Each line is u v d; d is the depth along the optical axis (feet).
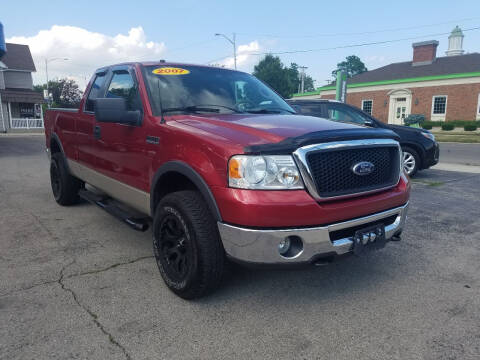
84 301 9.43
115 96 13.10
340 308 9.39
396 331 8.45
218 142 8.53
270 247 8.02
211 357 7.47
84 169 15.28
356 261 12.33
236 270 11.36
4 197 20.24
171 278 9.71
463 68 110.11
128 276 10.88
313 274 11.27
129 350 7.62
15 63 105.81
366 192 9.09
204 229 8.73
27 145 55.83
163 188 10.62
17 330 8.16
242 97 12.67
